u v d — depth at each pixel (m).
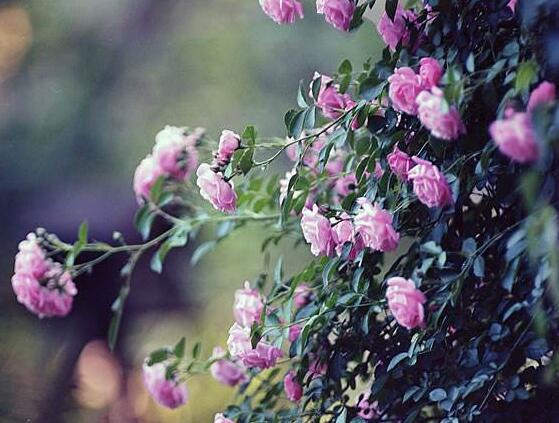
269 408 1.35
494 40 1.19
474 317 1.23
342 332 1.29
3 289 2.61
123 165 2.90
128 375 2.72
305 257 2.76
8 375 2.48
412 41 1.24
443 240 1.24
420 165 1.18
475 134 1.20
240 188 1.40
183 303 2.78
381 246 1.20
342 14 1.24
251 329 1.28
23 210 2.74
